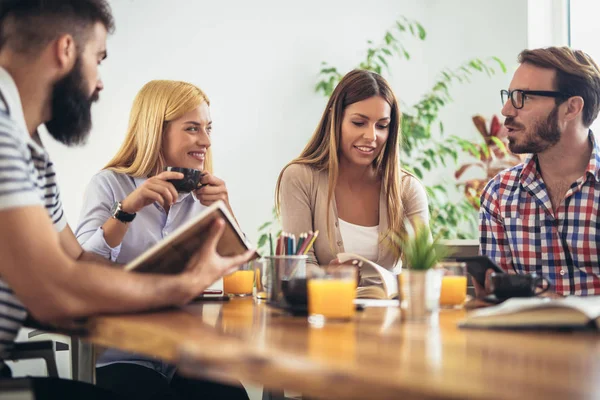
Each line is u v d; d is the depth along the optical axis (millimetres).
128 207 1946
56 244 1131
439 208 3939
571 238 2195
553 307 1043
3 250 1100
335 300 1176
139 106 2334
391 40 4145
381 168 2441
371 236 2371
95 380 1676
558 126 2225
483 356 800
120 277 1174
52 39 1303
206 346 824
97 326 1126
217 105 3783
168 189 1938
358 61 4297
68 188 3316
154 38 3598
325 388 669
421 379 635
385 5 4418
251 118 3895
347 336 987
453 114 4426
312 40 4129
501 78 4172
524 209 2289
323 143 2469
